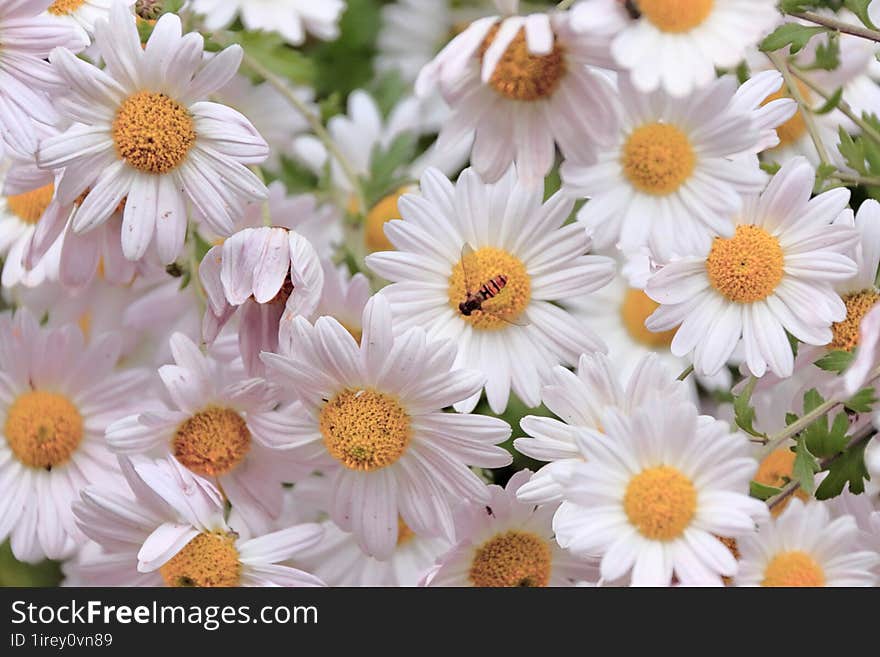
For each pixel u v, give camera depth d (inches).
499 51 18.7
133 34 20.0
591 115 19.4
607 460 19.6
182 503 20.6
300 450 20.7
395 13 26.5
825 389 20.9
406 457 20.6
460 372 20.1
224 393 21.1
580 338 20.8
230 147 20.3
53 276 22.2
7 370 22.2
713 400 23.6
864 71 22.6
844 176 21.2
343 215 24.6
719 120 19.6
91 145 20.1
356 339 21.4
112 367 22.4
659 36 18.9
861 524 20.7
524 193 20.7
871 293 20.8
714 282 20.5
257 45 23.2
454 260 20.7
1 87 20.0
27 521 22.2
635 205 19.8
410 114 25.7
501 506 20.8
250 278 20.3
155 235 20.4
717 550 19.4
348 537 22.4
